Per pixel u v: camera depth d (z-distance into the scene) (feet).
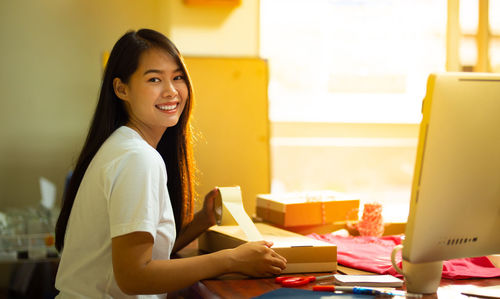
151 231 4.61
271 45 11.54
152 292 4.66
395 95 12.03
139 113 5.37
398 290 4.58
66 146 13.12
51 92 13.05
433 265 4.35
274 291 4.58
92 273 4.95
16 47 12.89
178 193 6.18
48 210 10.23
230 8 10.90
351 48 11.82
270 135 10.81
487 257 5.41
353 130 11.98
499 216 4.22
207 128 10.56
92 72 13.16
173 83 5.51
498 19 11.65
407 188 12.24
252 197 10.68
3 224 9.43
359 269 5.40
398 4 11.84
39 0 12.93
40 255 9.35
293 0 11.53
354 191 12.11
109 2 13.12
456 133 3.92
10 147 12.92
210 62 10.59
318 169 11.94
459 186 4.00
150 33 5.42
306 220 7.06
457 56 11.77
